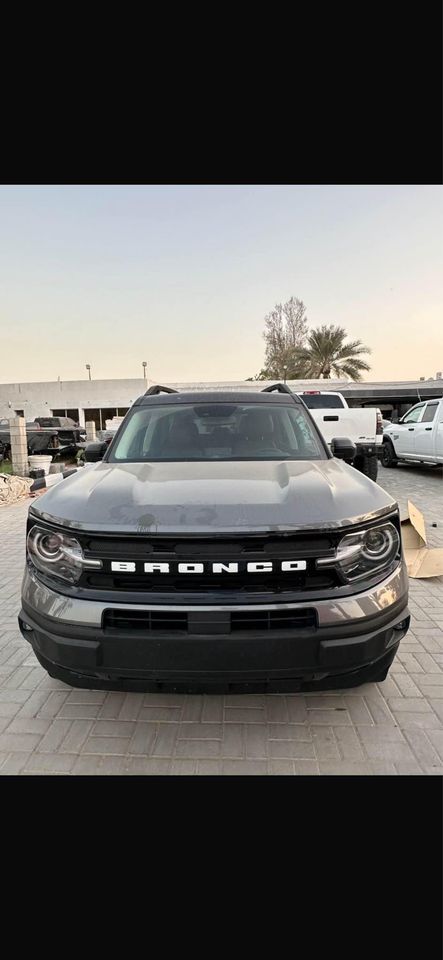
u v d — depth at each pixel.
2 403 37.56
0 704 2.78
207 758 2.34
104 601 2.02
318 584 2.03
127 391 36.78
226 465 2.82
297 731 2.50
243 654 1.97
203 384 32.53
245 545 1.98
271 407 3.57
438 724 2.54
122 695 2.83
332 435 9.43
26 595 2.24
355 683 2.21
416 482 10.64
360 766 2.27
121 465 2.96
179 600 1.98
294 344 50.56
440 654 3.26
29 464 13.15
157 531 1.97
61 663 2.10
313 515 2.04
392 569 2.19
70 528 2.08
